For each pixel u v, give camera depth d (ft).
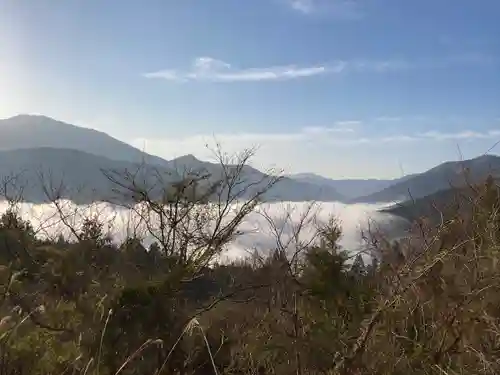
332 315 16.17
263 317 17.51
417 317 12.85
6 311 12.96
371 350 12.45
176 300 17.21
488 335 11.97
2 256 19.45
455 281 12.76
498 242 13.99
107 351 13.82
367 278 16.81
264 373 15.64
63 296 16.83
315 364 14.79
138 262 19.90
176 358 15.26
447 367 11.21
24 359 12.32
